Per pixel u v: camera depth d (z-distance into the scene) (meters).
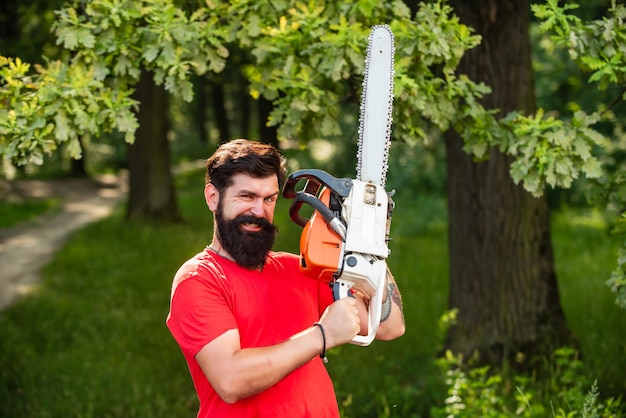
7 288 9.25
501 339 5.19
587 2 8.66
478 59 4.84
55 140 3.13
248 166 2.16
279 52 3.25
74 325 7.44
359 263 2.10
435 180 15.04
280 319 2.26
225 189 2.18
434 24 3.18
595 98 10.88
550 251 5.26
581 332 5.93
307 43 3.27
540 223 5.19
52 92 3.00
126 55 3.21
